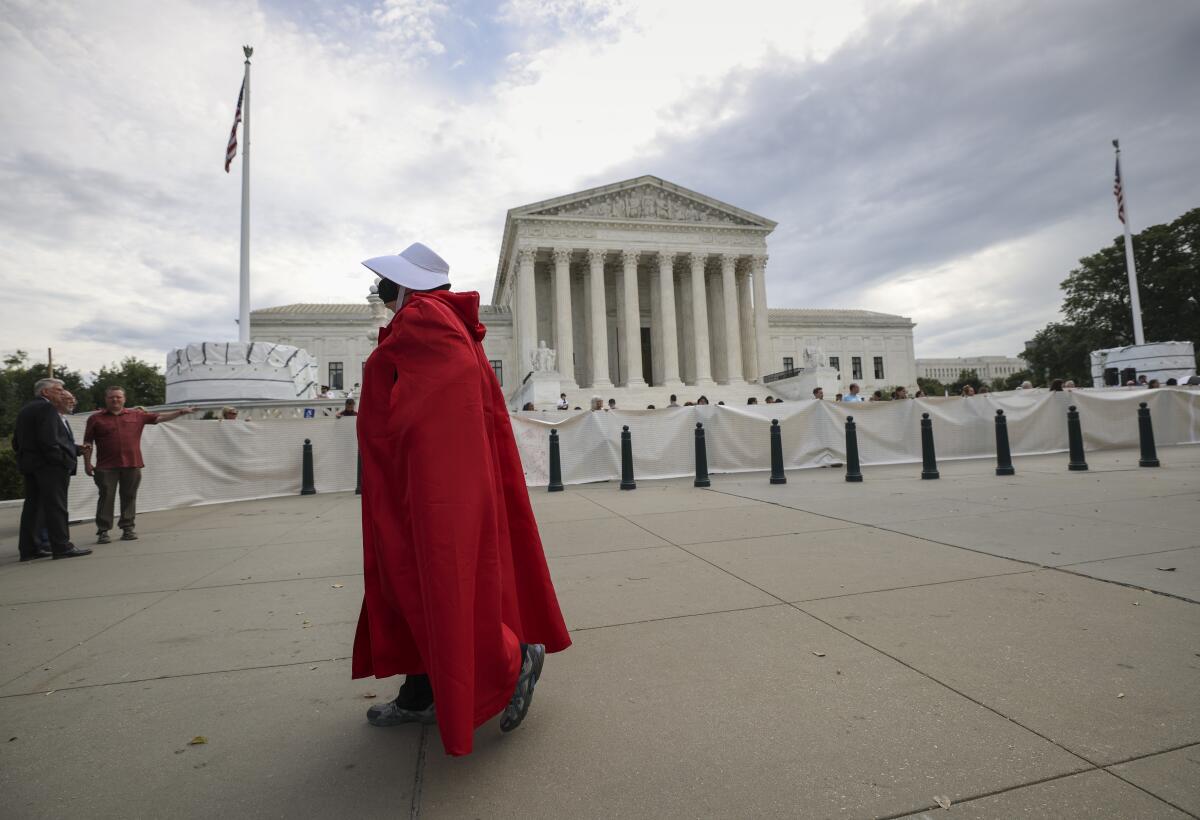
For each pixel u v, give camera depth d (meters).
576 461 12.60
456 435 2.36
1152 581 4.25
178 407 18.73
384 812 2.07
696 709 2.73
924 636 3.47
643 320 55.62
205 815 2.09
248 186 21.12
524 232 47.31
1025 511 7.12
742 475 12.95
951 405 14.29
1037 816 1.92
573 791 2.15
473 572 2.30
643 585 4.75
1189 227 47.84
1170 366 27.05
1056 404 14.73
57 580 5.86
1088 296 52.97
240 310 20.78
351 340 56.44
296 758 2.47
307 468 12.68
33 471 6.98
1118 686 2.77
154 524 9.43
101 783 2.32
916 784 2.12
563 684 3.05
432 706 2.71
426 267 2.75
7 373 62.50
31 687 3.27
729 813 1.99
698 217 50.88
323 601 4.75
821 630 3.63
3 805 2.18
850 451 10.85
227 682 3.26
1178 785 2.05
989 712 2.60
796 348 67.94
